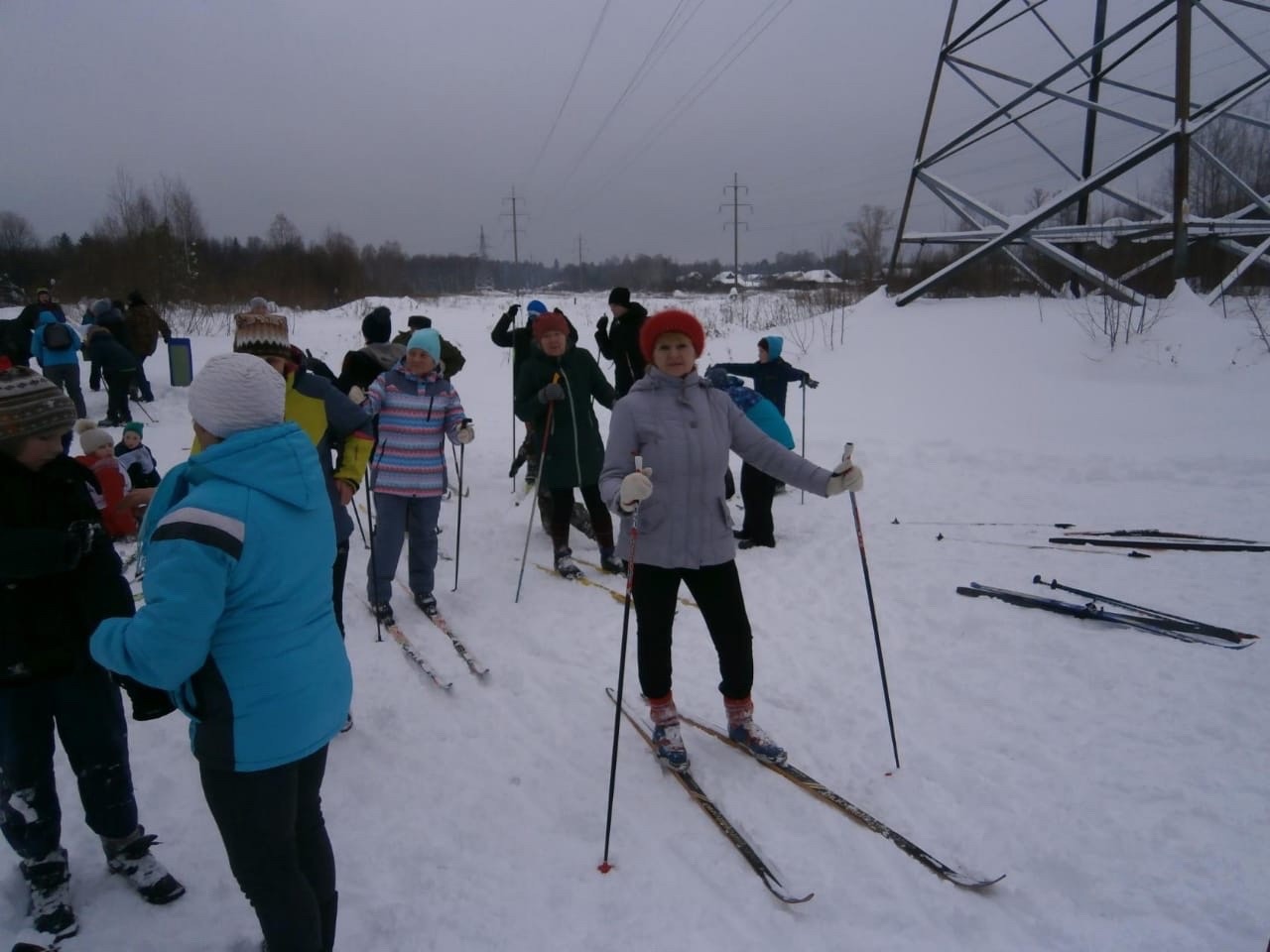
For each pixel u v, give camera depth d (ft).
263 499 6.17
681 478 9.93
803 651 14.12
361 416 11.51
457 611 16.44
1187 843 8.80
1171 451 26.18
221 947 7.88
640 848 9.24
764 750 10.55
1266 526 19.85
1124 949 7.52
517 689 13.05
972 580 16.93
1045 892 8.30
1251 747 10.50
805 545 19.94
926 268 56.95
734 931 7.98
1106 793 9.73
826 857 8.93
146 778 10.62
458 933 8.04
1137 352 34.81
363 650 14.56
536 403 17.58
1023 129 47.67
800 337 48.06
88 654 7.88
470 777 10.67
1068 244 53.88
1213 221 42.63
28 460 7.29
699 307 79.87
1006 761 10.50
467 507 24.40
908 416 33.53
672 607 10.41
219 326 69.56
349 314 84.58
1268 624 14.16
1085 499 23.00
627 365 23.79
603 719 12.03
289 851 6.52
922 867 8.68
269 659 6.21
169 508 6.50
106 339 36.01
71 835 9.41
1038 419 31.04
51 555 7.17
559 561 18.39
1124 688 12.14
